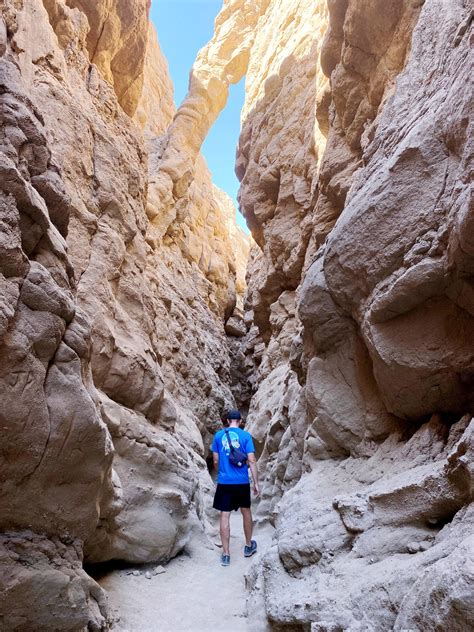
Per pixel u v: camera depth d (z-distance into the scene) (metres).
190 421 8.64
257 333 15.21
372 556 2.59
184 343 10.85
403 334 3.07
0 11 4.21
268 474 6.42
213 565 4.57
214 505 4.84
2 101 2.73
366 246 3.31
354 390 3.86
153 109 18.16
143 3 8.01
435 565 1.85
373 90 5.70
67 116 5.61
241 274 28.11
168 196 12.75
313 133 9.27
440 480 2.43
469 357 2.81
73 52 6.54
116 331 5.59
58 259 2.85
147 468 4.74
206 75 15.20
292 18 12.38
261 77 13.23
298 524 3.32
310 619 2.54
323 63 6.88
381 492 2.77
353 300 3.58
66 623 2.52
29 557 2.46
